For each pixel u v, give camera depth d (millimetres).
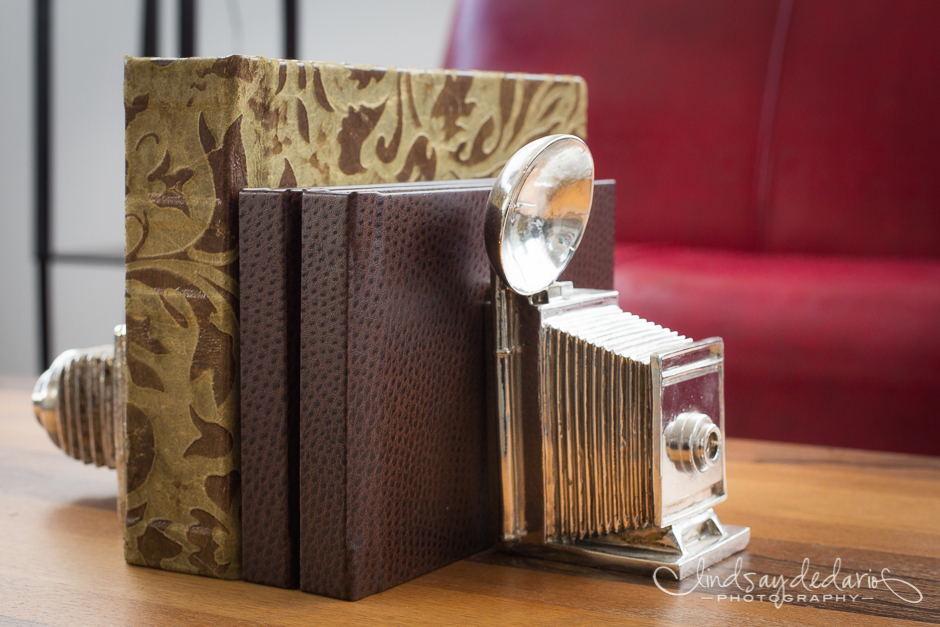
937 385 1234
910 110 1544
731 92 1657
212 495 605
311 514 575
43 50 2348
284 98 620
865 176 1568
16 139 2635
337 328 555
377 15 2387
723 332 1354
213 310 596
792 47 1621
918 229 1538
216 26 2393
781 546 678
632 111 1718
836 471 871
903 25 1554
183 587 595
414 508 607
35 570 624
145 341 617
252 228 578
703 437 612
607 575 621
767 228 1631
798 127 1610
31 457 895
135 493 629
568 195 608
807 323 1313
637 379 611
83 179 2471
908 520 734
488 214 569
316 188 586
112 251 2371
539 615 551
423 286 602
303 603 567
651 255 1582
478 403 657
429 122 758
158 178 603
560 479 632
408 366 594
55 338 2662
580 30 1749
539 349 620
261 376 584
